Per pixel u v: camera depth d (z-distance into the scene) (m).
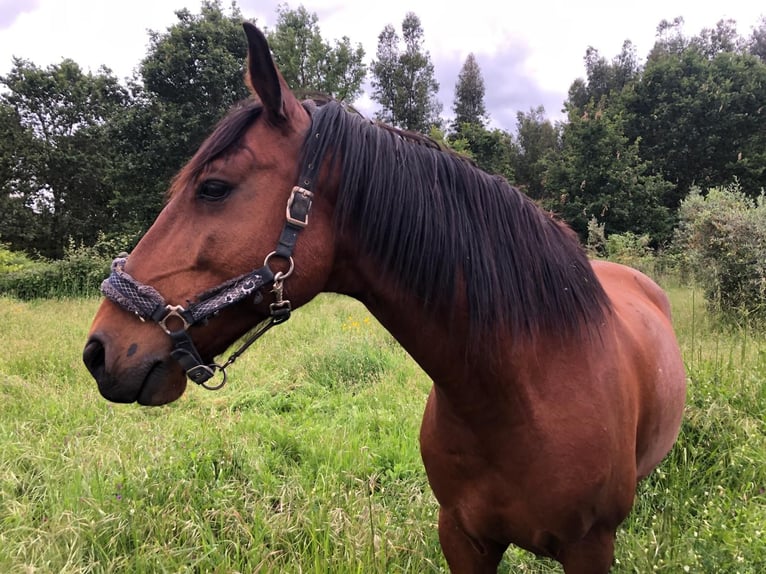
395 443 3.21
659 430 1.80
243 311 1.13
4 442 3.14
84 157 23.81
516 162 34.03
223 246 1.08
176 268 1.09
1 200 22.73
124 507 2.36
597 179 20.17
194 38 19.17
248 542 2.27
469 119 35.97
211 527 2.43
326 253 1.14
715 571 1.85
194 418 3.64
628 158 20.27
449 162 1.27
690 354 4.04
